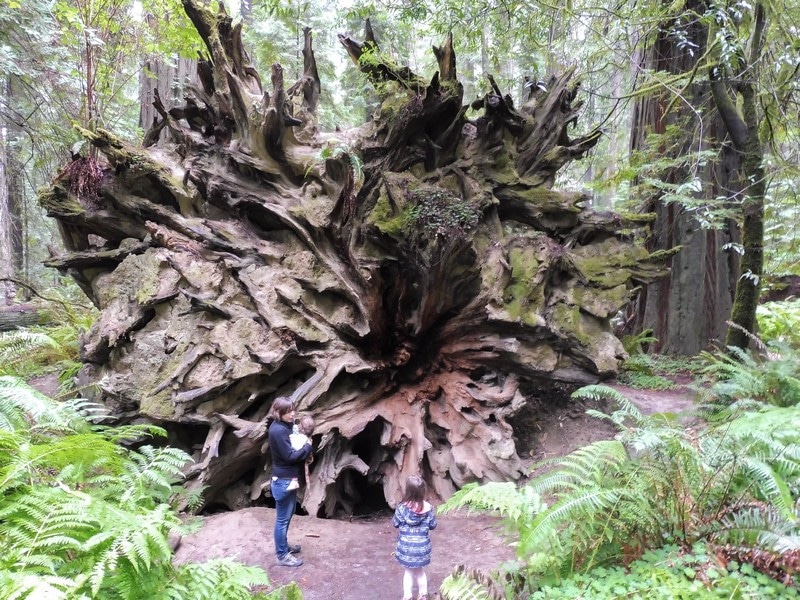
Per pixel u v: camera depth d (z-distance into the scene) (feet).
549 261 24.32
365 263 22.25
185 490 19.92
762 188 24.40
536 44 34.35
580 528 12.06
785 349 21.21
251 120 23.77
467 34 30.96
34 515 9.03
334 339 22.76
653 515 11.89
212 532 17.35
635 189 34.17
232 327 21.70
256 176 24.89
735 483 13.00
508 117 26.45
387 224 21.58
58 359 33.50
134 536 8.87
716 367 21.65
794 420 13.21
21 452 10.50
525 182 27.22
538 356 23.99
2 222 55.31
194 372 20.90
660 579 10.93
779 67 24.34
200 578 10.07
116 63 40.86
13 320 39.75
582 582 11.50
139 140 45.42
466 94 56.49
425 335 24.59
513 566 13.33
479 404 23.26
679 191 22.75
